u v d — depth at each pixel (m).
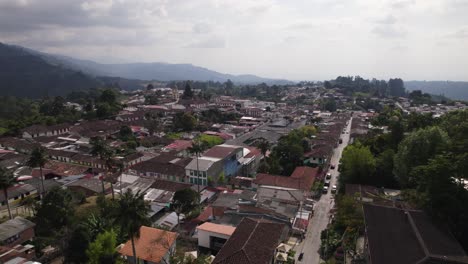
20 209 79.25
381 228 45.44
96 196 83.75
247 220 58.25
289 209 68.19
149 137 147.88
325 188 88.88
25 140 138.38
